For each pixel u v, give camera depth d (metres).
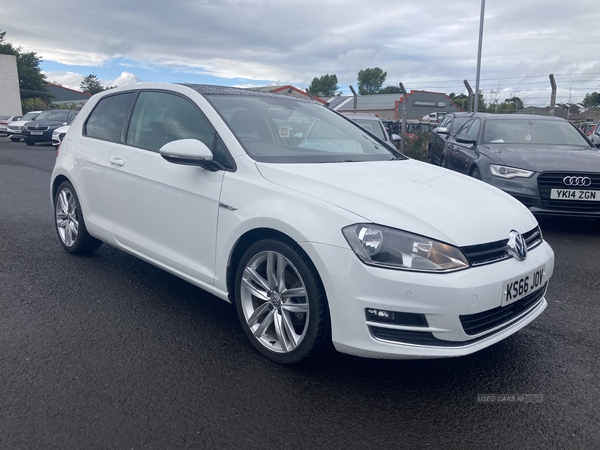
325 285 2.74
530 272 2.95
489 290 2.67
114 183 4.20
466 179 3.75
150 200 3.83
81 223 4.82
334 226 2.74
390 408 2.70
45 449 2.29
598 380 3.01
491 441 2.45
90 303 3.96
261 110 3.90
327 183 2.99
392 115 53.28
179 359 3.14
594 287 4.61
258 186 3.12
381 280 2.60
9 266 4.77
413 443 2.43
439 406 2.73
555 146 7.45
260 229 3.08
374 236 2.66
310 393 2.81
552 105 14.83
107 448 2.32
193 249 3.53
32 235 5.98
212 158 3.31
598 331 3.68
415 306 2.59
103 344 3.31
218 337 3.46
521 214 3.28
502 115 8.59
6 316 3.68
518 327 2.96
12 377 2.87
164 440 2.39
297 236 2.82
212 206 3.33
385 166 3.63
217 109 3.64
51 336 3.39
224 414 2.60
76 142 4.84
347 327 2.70
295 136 3.84
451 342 2.66
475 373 3.07
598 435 2.50
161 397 2.73
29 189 9.67
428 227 2.71
